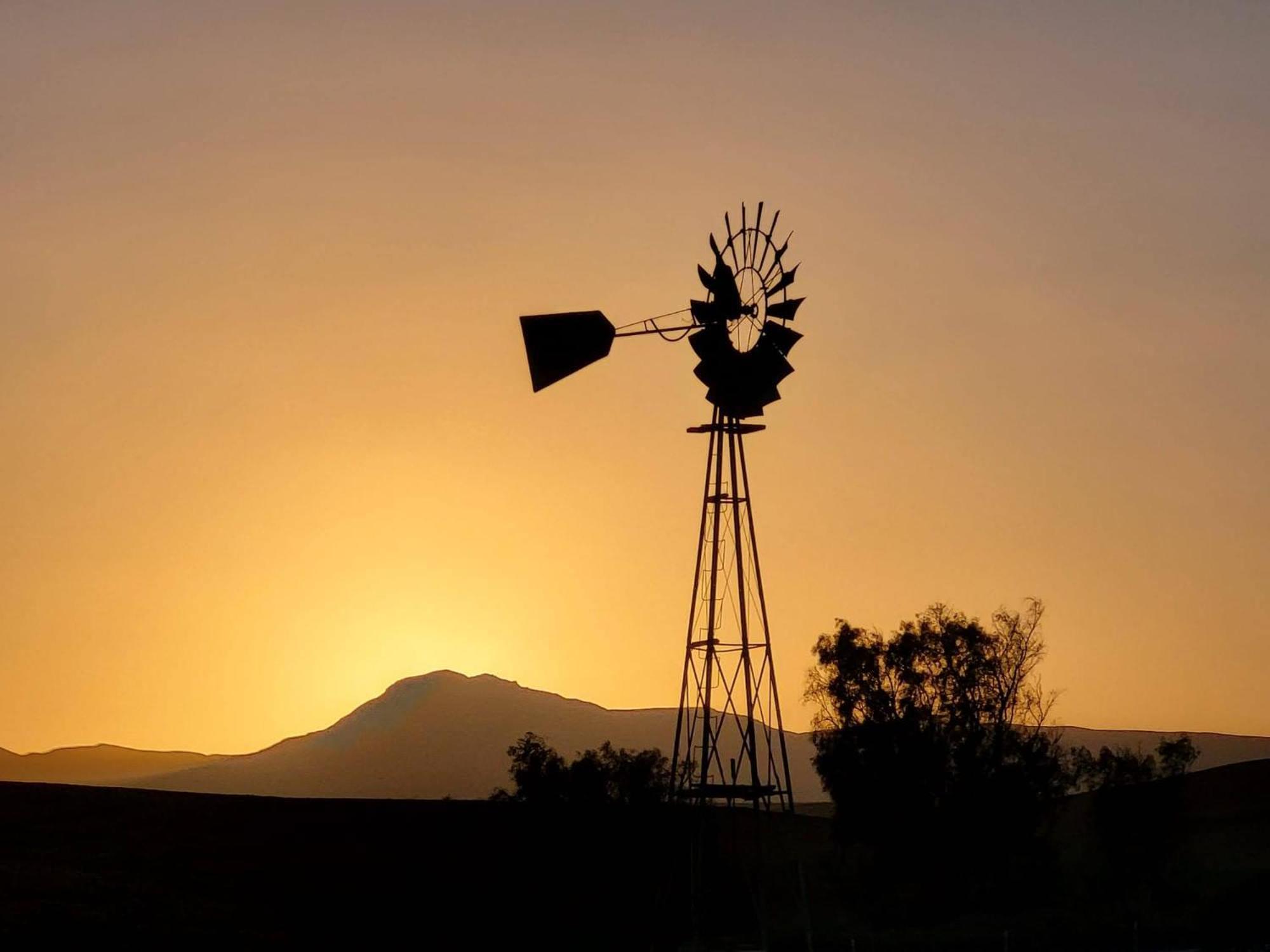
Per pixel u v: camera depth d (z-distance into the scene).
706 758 52.19
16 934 73.25
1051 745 96.88
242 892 86.62
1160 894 95.19
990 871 93.81
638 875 86.25
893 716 95.06
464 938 77.81
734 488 52.75
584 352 51.25
